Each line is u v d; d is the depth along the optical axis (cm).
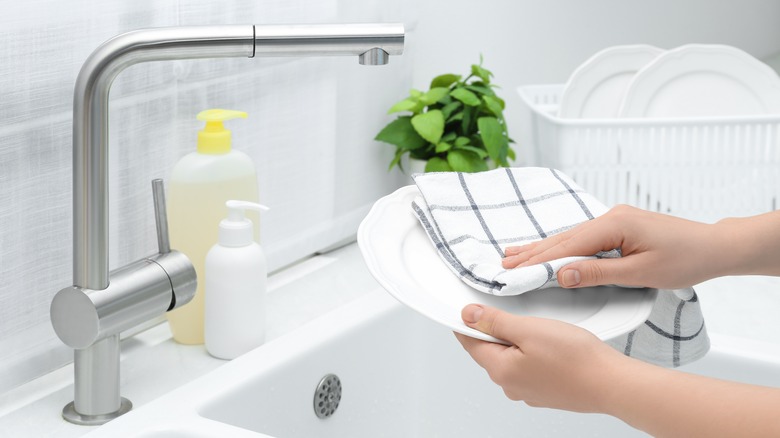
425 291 70
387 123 146
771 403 55
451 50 162
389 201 82
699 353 76
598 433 110
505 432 114
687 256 70
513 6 171
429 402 115
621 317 67
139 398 93
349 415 106
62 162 96
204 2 109
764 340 109
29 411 91
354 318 106
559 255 70
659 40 200
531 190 81
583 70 149
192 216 104
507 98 175
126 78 101
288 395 96
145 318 88
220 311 101
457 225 76
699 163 137
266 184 124
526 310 70
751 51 228
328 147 134
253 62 118
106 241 84
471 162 138
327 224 136
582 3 183
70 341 85
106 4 97
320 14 128
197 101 111
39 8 90
